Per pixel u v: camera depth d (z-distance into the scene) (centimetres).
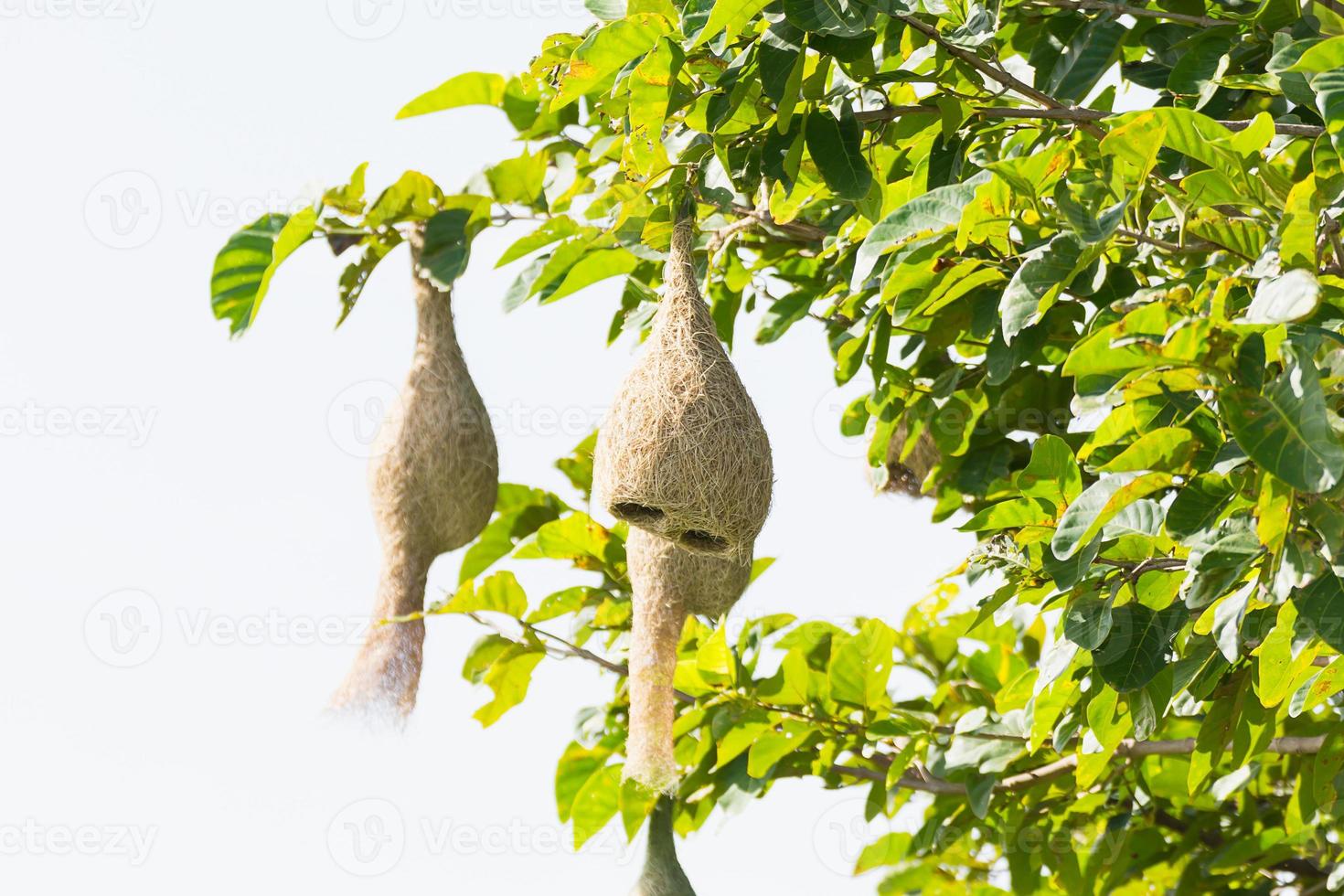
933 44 1355
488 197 1595
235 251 1623
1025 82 1467
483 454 1603
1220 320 926
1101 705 1248
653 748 1519
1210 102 1477
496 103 1725
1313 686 1212
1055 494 1220
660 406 1324
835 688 1767
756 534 1372
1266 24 1402
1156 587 1184
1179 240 1262
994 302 1412
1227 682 1288
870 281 1504
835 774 1859
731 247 1786
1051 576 1168
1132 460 1032
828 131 1270
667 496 1319
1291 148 1363
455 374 1602
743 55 1232
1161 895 2122
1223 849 1875
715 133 1273
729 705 1775
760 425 1366
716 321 1788
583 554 1873
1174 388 960
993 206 1223
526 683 1825
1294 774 2044
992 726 1722
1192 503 1038
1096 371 1005
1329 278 1056
